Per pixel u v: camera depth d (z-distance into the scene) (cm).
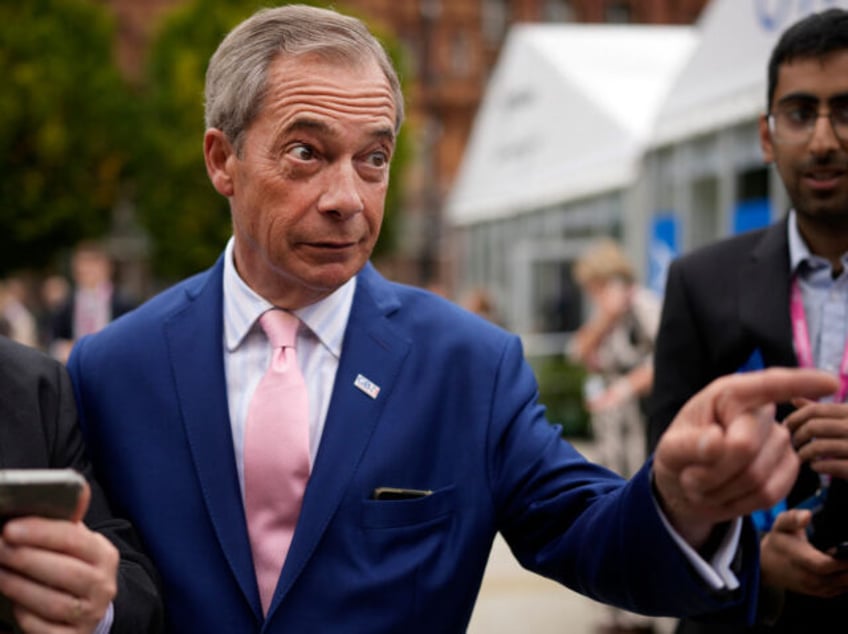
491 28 3931
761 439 110
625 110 1055
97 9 2933
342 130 150
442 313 170
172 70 2919
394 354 164
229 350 166
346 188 151
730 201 621
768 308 203
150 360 166
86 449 164
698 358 211
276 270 157
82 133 2820
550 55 1218
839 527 186
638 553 132
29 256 2794
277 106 151
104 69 2909
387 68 158
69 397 161
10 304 1298
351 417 159
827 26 192
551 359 1158
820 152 192
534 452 159
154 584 153
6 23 2777
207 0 2936
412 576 154
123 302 777
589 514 147
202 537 157
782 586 180
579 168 1119
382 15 3738
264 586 155
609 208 1074
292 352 163
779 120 198
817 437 173
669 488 123
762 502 114
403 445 159
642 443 469
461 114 3884
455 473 160
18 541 118
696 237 687
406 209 3616
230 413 163
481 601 550
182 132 2858
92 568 120
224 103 157
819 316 202
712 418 111
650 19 3984
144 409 164
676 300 215
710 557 131
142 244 3541
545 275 1284
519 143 1350
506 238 1452
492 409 162
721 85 620
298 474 157
